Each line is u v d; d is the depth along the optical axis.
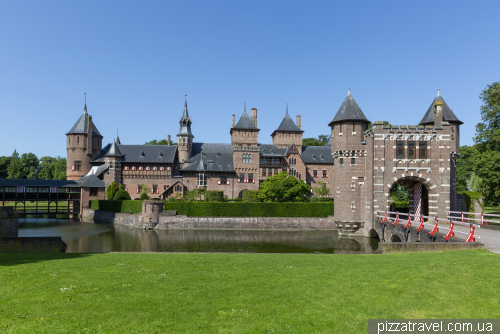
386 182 35.56
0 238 21.97
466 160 64.88
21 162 107.12
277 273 13.15
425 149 35.59
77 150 72.06
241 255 18.27
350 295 10.41
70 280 11.98
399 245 18.58
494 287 10.87
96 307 9.32
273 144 75.62
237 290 10.86
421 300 9.95
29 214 63.94
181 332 7.88
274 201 54.12
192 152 74.88
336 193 42.47
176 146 74.19
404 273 12.81
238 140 74.06
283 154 71.69
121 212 55.56
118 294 10.41
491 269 12.85
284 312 9.09
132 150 71.69
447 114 40.38
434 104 37.75
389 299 10.05
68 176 72.12
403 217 42.62
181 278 12.34
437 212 34.81
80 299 9.93
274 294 10.48
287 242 37.31
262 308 9.34
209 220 48.31
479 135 42.50
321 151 76.00
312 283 11.66
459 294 10.36
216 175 68.62
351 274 12.88
